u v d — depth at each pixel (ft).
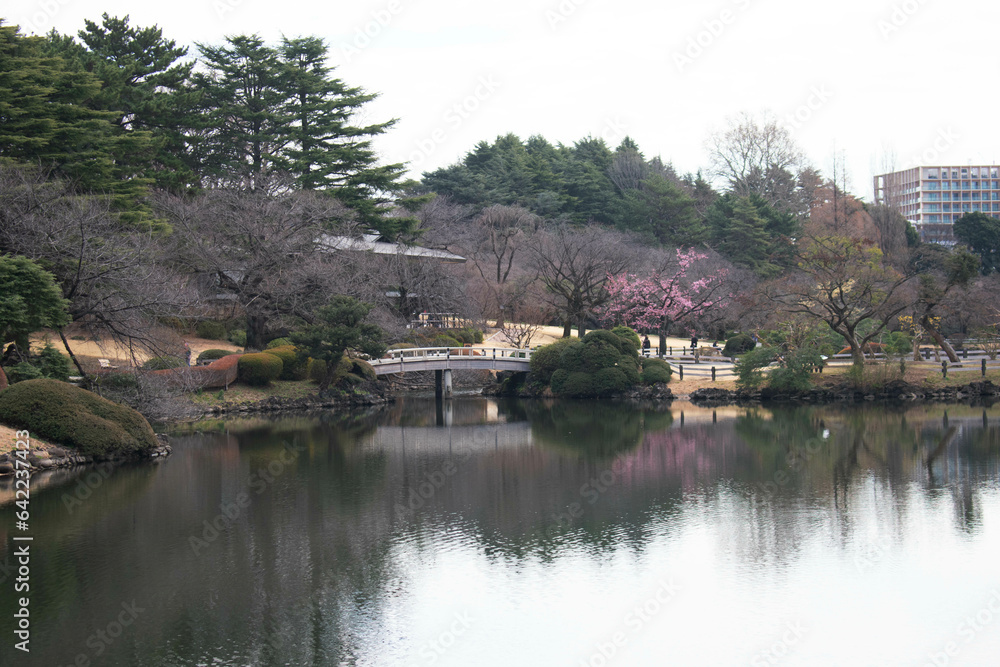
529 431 131.34
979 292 189.37
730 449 114.11
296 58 198.39
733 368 167.53
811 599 60.44
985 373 165.68
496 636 55.01
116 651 52.49
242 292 156.04
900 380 161.17
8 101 126.11
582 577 64.64
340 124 192.75
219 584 63.00
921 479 94.73
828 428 129.39
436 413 152.35
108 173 136.67
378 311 164.86
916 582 63.16
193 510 81.66
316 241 164.25
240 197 160.86
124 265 113.09
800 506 83.76
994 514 79.97
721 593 61.46
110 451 98.37
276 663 51.21
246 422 134.31
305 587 62.54
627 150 345.10
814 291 165.99
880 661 51.78
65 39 170.60
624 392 168.55
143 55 184.75
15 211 112.37
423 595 61.36
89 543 71.82
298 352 154.92
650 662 51.62
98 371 117.91
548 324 255.50
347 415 146.82
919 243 261.65
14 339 105.19
